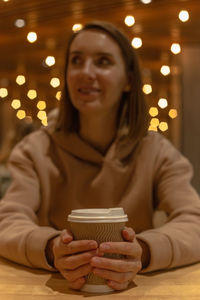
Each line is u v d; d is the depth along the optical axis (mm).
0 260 985
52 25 3910
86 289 739
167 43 4738
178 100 6871
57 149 1258
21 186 1188
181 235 927
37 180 1225
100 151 1269
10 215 1068
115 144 1221
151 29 4105
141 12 3533
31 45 4820
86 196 1201
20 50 5105
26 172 1222
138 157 1221
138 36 4375
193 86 4926
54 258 841
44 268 888
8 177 2496
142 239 857
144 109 1254
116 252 725
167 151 1254
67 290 753
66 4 3336
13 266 935
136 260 757
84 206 1197
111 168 1196
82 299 699
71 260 733
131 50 1244
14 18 3688
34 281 815
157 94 7621
